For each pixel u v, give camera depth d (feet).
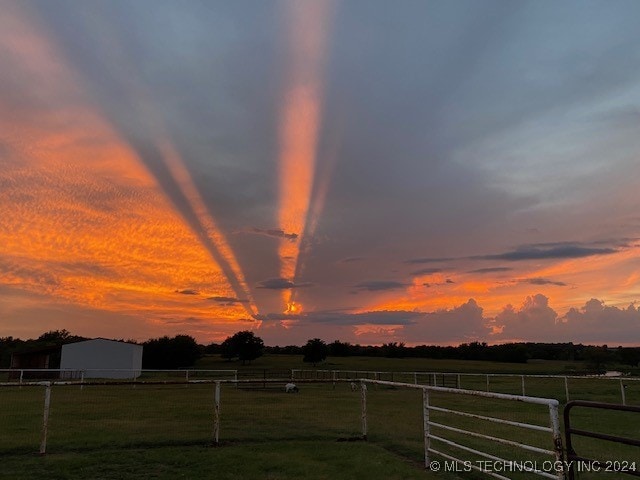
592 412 56.95
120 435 35.78
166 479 23.94
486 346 384.06
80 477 24.26
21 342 280.51
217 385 33.24
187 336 258.98
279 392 88.43
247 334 324.60
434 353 413.39
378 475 24.86
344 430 38.83
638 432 41.22
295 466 26.37
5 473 24.72
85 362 155.12
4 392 80.64
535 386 110.42
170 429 38.99
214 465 26.53
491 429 42.14
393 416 49.83
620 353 238.89
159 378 136.46
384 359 386.93
